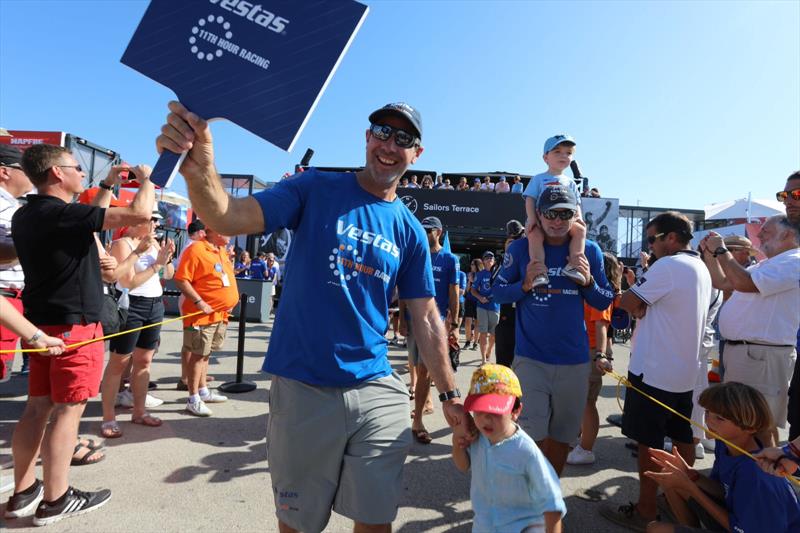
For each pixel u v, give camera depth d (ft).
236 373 20.04
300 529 6.11
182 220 47.42
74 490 9.19
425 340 6.78
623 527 9.54
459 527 9.30
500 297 10.27
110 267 10.96
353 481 5.89
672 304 9.34
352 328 5.96
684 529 7.48
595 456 13.34
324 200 6.09
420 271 6.73
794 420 9.32
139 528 8.73
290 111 4.86
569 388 9.46
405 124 6.10
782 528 6.89
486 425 6.75
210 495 10.08
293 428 5.91
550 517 6.38
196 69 4.93
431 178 46.85
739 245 13.97
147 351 14.16
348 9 4.97
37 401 9.16
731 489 7.41
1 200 10.32
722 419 7.50
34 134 30.55
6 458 11.43
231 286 16.21
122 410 15.48
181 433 13.61
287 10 4.98
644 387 9.50
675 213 10.32
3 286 10.12
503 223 41.96
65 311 8.68
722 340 11.33
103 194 11.04
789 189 10.55
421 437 13.84
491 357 28.96
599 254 10.16
